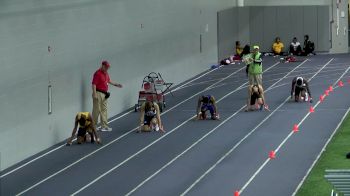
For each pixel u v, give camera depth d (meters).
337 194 49.28
